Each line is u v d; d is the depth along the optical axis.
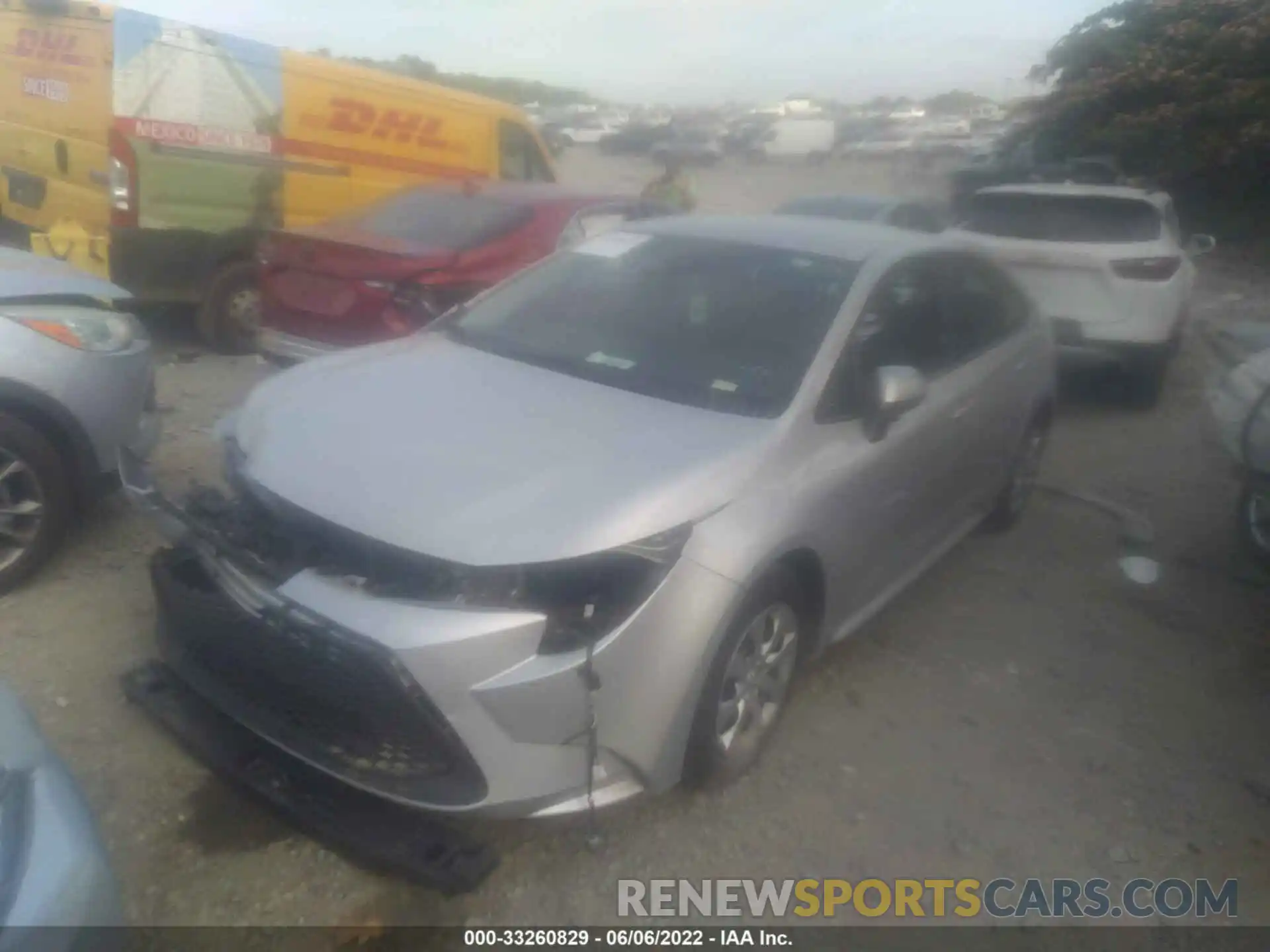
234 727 3.57
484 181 8.01
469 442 3.45
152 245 7.95
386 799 3.17
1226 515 6.61
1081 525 6.31
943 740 4.07
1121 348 8.37
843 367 4.03
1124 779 3.93
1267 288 16.16
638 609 3.08
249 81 8.31
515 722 2.96
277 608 3.07
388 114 9.35
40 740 2.57
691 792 3.62
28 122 8.38
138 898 3.02
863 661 4.59
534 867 3.27
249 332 8.52
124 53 7.59
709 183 32.50
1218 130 20.06
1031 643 4.87
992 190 9.34
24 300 4.46
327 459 3.34
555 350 4.27
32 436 4.36
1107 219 8.70
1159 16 22.47
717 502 3.33
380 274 6.16
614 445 3.49
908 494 4.38
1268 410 5.23
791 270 4.46
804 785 3.74
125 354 4.68
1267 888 3.43
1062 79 23.52
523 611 2.96
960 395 4.76
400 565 3.04
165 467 5.89
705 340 4.16
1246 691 4.59
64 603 4.43
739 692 3.56
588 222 7.59
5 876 2.17
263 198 8.54
